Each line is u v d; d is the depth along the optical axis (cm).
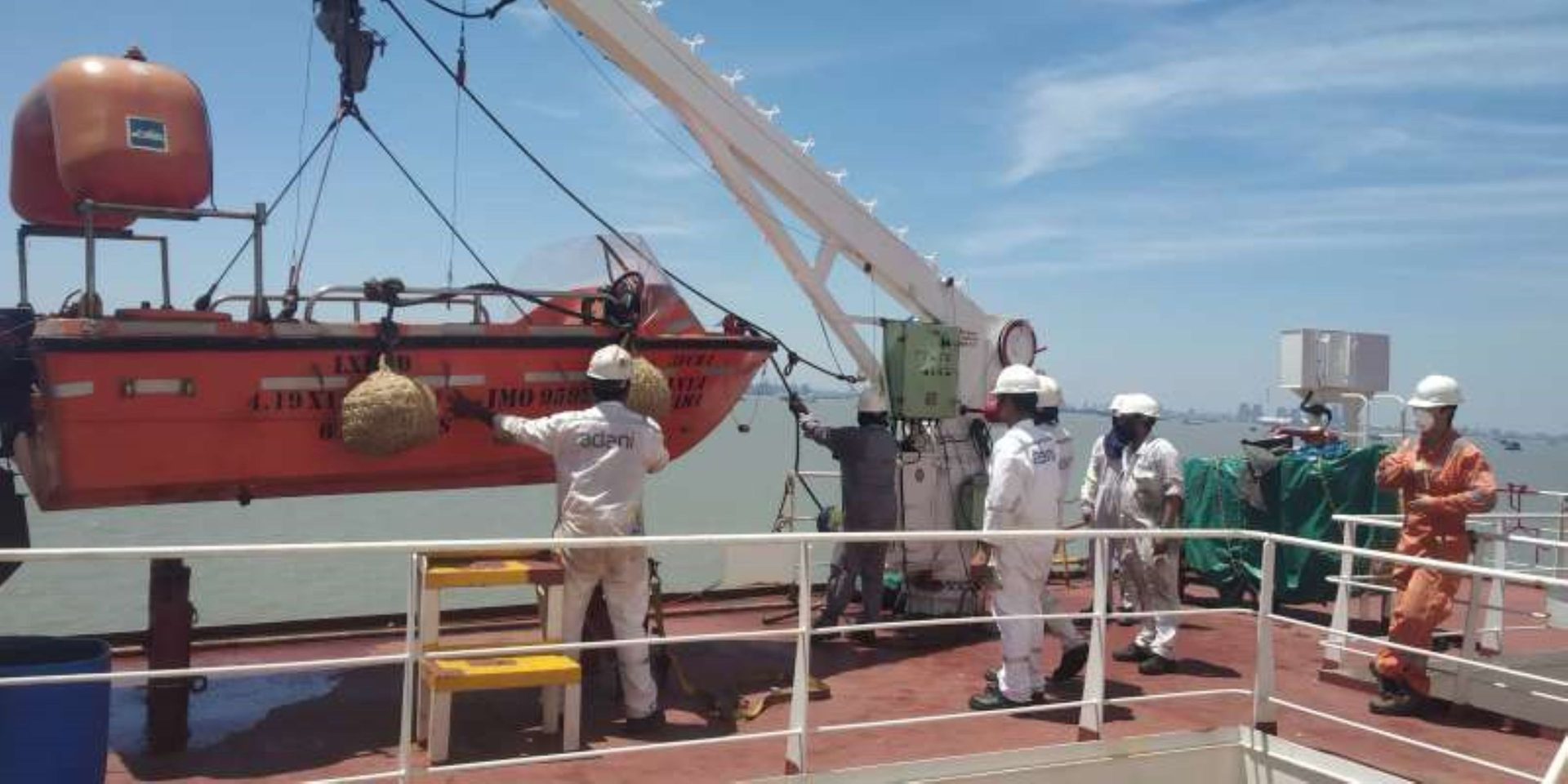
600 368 581
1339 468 941
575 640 570
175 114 571
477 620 853
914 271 870
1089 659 571
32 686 428
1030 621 630
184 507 2275
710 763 536
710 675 706
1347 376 1080
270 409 588
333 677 685
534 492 2725
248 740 562
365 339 606
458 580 539
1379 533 931
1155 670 745
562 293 688
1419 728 642
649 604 681
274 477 599
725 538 468
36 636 490
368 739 565
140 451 562
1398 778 541
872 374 855
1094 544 610
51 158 648
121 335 546
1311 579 936
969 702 659
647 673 586
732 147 797
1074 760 556
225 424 580
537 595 619
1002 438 635
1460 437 657
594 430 576
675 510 2228
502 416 613
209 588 1493
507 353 645
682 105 772
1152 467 747
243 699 634
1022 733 595
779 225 827
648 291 730
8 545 578
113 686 661
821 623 811
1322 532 936
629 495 577
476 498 2548
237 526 1977
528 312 723
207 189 586
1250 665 777
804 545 493
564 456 582
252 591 1470
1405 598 664
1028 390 642
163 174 564
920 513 857
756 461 3959
